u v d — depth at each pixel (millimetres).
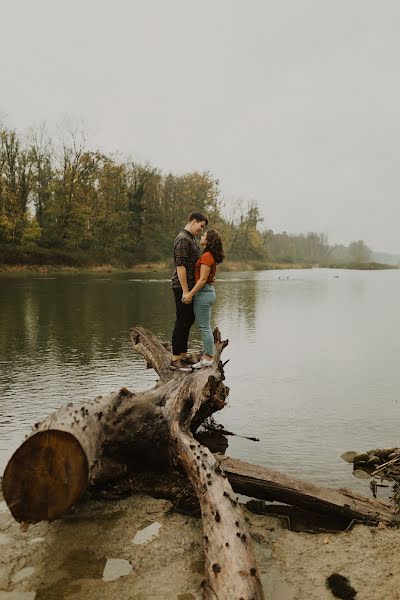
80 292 24016
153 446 4379
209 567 2736
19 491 2973
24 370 8000
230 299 23297
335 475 4398
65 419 3344
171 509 3688
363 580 2818
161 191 73500
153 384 7156
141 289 26672
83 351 9570
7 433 5164
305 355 10148
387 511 3619
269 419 6016
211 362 5562
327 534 3367
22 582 2773
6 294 22312
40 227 51594
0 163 48312
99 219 57656
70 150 54344
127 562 2979
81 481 2959
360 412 6309
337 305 21219
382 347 11117
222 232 77938
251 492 3920
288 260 123750
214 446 5109
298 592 2721
